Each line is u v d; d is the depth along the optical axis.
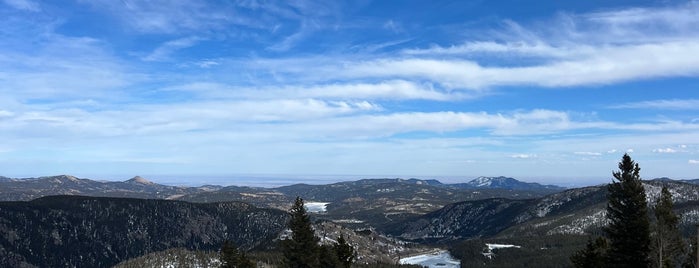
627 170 59.56
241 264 95.88
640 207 58.34
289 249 83.00
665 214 56.94
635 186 58.66
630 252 58.97
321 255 84.25
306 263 82.06
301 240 82.62
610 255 60.50
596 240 62.47
